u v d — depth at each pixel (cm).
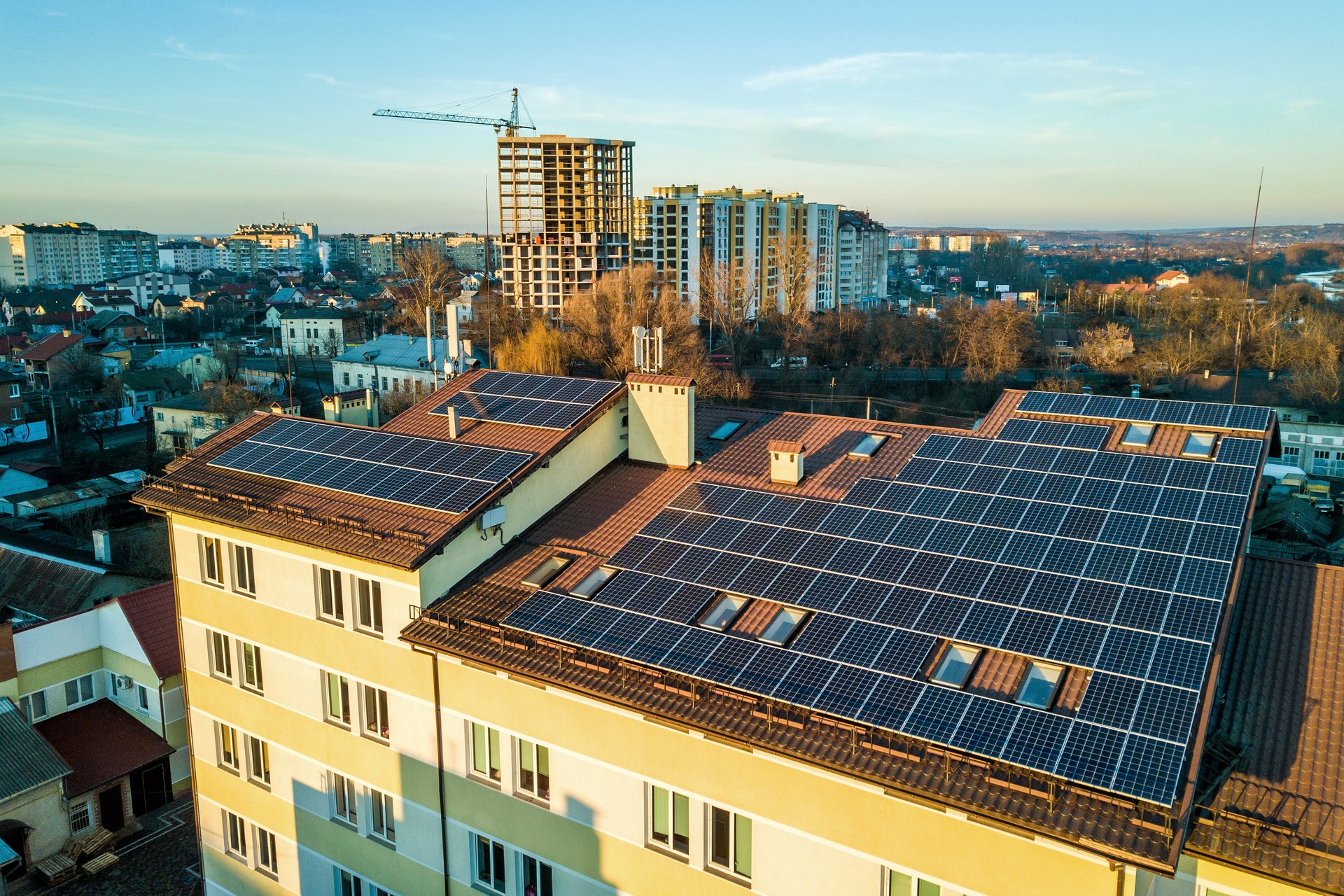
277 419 3512
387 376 12850
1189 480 2303
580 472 2947
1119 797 1517
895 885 1819
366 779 2709
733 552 2372
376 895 2772
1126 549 2073
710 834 2044
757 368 13500
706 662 1975
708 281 14350
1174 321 16675
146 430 12988
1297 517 5934
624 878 2189
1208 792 1673
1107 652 1784
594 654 2131
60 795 4119
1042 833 1510
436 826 2559
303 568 2727
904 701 1762
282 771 2947
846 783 1802
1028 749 1602
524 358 10350
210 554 3048
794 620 2098
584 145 18000
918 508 2409
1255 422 2552
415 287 18700
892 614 2016
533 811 2327
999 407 2989
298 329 17788
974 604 1992
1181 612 1845
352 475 2894
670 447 2991
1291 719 1814
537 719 2262
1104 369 13075
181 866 4094
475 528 2577
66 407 13438
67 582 5950
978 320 13850
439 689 2447
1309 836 1566
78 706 4756
